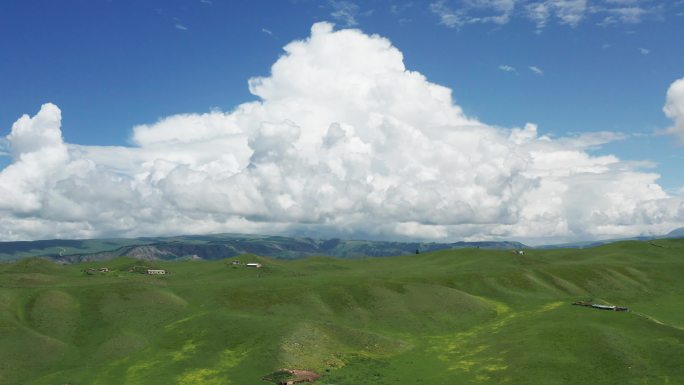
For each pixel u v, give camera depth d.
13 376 96.69
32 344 109.19
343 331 117.00
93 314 129.38
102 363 102.81
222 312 134.00
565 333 106.62
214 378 92.94
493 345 108.25
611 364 90.44
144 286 150.38
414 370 96.31
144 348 111.06
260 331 113.00
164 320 129.25
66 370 99.56
